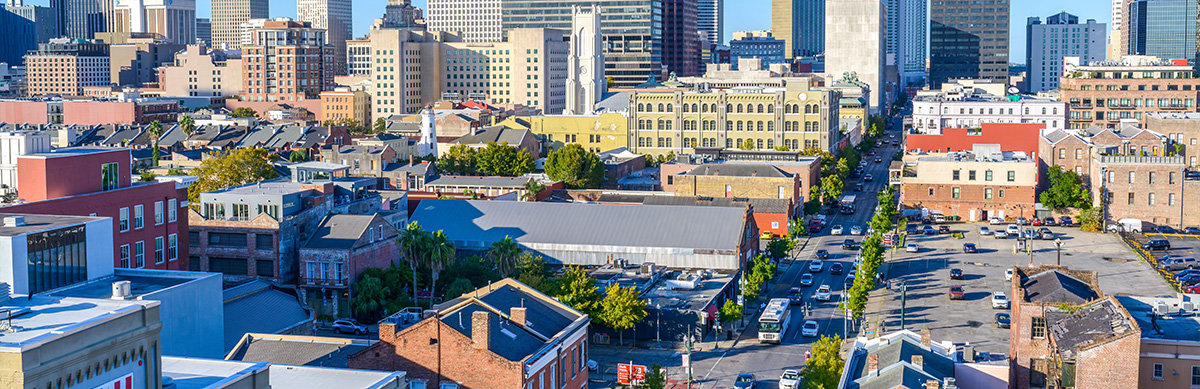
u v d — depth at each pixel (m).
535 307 119.00
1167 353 93.94
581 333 118.00
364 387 90.19
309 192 189.25
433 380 104.38
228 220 181.75
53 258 101.94
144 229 157.88
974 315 169.38
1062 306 108.00
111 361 69.12
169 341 111.62
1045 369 107.00
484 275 175.62
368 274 174.88
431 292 169.00
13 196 145.62
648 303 161.12
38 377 63.94
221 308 120.44
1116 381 92.62
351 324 160.00
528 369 103.00
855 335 158.12
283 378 92.88
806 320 167.25
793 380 129.50
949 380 93.38
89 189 150.25
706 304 160.62
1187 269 197.88
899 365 95.56
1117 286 190.88
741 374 134.62
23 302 78.38
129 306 72.50
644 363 145.00
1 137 148.88
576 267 180.62
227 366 82.94
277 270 180.12
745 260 197.38
